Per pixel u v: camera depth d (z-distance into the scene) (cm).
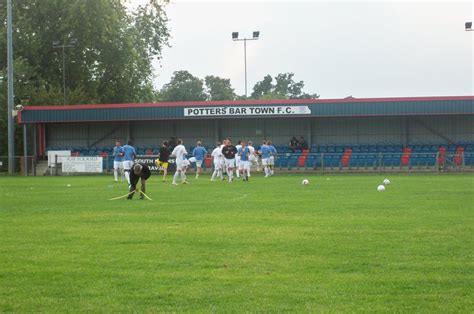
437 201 2161
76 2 6581
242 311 825
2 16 6812
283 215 1781
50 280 998
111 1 7050
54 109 5138
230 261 1122
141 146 5428
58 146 5491
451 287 935
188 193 2627
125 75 7269
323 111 4956
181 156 3300
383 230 1468
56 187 3170
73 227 1577
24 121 5156
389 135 5234
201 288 938
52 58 6906
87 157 4759
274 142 5334
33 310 842
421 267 1062
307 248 1241
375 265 1083
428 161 4541
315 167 4678
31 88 6197
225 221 1658
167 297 893
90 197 2492
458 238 1347
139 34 8400
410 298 878
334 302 862
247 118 5216
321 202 2155
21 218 1781
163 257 1165
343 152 5072
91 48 6931
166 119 5094
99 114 5112
